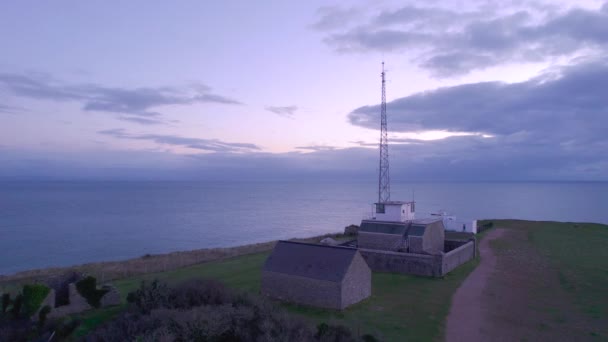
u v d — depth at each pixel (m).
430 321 28.45
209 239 96.56
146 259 60.59
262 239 96.44
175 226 119.25
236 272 44.59
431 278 40.94
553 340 25.45
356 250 33.12
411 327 27.16
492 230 80.19
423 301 33.19
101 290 29.34
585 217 144.12
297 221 132.50
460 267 45.88
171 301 25.58
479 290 36.56
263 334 19.98
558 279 41.19
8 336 22.33
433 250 49.97
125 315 23.72
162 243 91.06
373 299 33.66
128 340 19.09
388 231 50.06
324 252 33.94
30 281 43.56
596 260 50.97
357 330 24.78
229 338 20.55
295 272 33.09
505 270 44.88
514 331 26.84
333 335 21.59
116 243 90.62
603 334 26.45
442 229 53.56
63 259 74.06
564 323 28.47
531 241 66.69
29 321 24.44
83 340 21.62
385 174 69.69
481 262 49.28
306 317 29.12
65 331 23.58
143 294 25.92
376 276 41.69
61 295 30.47
